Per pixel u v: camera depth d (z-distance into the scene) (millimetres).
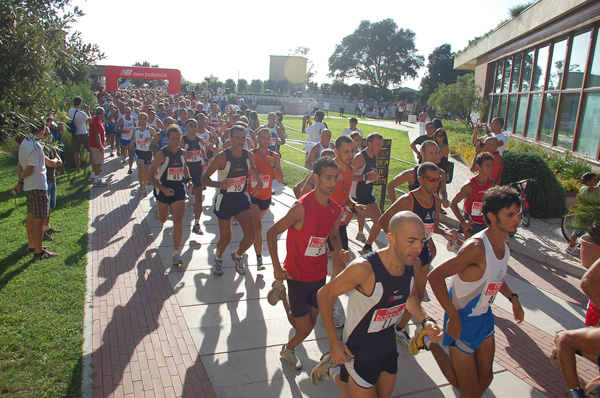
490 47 18766
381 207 9109
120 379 3623
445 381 3898
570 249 6957
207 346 4191
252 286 5555
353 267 2633
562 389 3867
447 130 25141
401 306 2762
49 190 6828
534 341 4648
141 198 9664
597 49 10938
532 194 8859
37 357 3805
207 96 41719
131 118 13125
